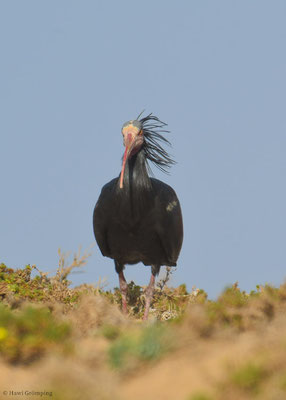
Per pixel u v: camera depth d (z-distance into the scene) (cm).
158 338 1518
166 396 1255
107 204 2606
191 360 1427
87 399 1252
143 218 2561
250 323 1684
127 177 2539
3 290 2602
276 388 1206
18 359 1536
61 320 1862
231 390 1227
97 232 2723
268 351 1366
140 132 2578
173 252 2697
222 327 1653
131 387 1341
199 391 1237
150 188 2561
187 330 1603
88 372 1371
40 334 1616
